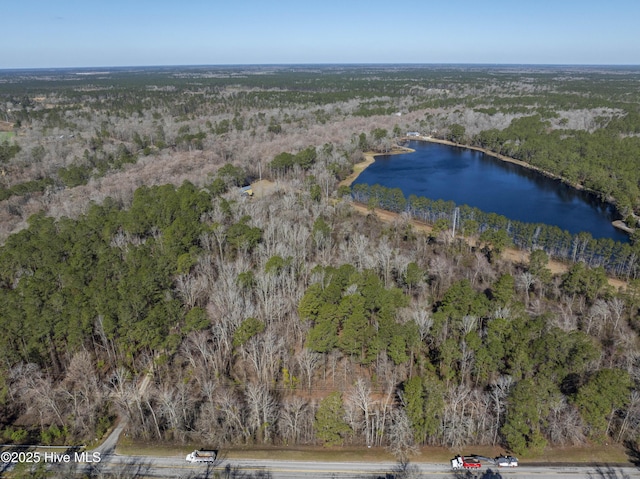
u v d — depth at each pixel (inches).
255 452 2891.2
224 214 5935.0
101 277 4055.1
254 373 3567.9
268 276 4153.5
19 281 4030.5
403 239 5979.3
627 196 7101.4
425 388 2962.6
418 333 3400.6
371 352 3346.5
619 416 3021.7
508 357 3260.3
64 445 2967.5
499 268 5123.0
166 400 2942.9
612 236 6461.6
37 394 3134.8
